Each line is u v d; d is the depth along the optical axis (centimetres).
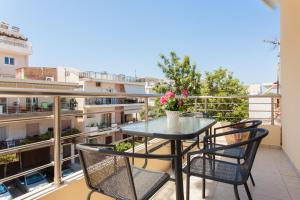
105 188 126
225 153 217
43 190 149
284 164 312
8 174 714
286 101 354
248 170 157
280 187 235
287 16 344
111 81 1586
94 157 125
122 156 115
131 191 117
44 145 150
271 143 402
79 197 166
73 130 1012
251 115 512
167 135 157
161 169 274
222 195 217
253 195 217
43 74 1484
